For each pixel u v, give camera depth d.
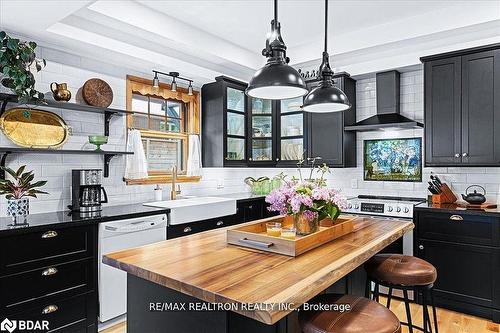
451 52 3.36
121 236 2.90
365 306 1.58
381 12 3.23
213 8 3.10
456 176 3.72
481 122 3.21
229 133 4.36
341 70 4.27
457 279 3.11
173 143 4.24
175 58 3.77
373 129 4.02
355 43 3.72
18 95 2.62
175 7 3.08
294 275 1.45
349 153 4.28
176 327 1.60
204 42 3.64
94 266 2.74
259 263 1.62
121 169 3.61
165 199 4.05
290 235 1.88
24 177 2.66
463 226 3.08
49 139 3.05
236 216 4.06
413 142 4.03
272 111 4.74
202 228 3.62
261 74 1.92
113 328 2.88
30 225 2.41
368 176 4.35
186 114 4.40
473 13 3.03
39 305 2.42
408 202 3.64
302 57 4.15
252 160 4.66
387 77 3.99
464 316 3.06
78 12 2.72
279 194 2.08
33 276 2.39
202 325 1.49
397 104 3.98
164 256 1.75
